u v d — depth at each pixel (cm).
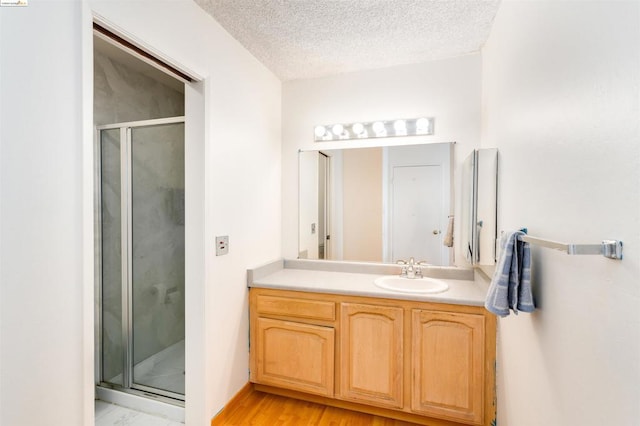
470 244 192
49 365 99
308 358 206
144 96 259
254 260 228
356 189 254
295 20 183
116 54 226
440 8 172
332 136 259
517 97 136
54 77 99
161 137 232
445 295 185
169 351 242
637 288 60
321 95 261
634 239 61
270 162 252
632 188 61
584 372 80
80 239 107
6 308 88
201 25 171
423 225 238
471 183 188
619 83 65
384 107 245
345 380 199
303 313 207
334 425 189
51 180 99
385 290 197
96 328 219
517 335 136
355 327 197
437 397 182
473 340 176
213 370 182
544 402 105
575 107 84
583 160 80
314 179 264
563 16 92
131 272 219
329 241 261
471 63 225
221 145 188
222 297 190
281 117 271
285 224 272
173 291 244
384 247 248
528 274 109
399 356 189
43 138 96
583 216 80
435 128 234
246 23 185
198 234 174
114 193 224
